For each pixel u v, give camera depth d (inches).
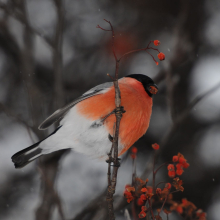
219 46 486.9
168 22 496.1
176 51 384.8
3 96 448.8
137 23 499.5
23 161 308.3
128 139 295.9
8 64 455.8
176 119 339.3
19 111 442.3
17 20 374.6
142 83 318.3
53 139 302.8
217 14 496.4
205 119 455.2
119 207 300.2
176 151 437.1
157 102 447.2
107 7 504.7
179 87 470.3
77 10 499.2
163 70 396.2
